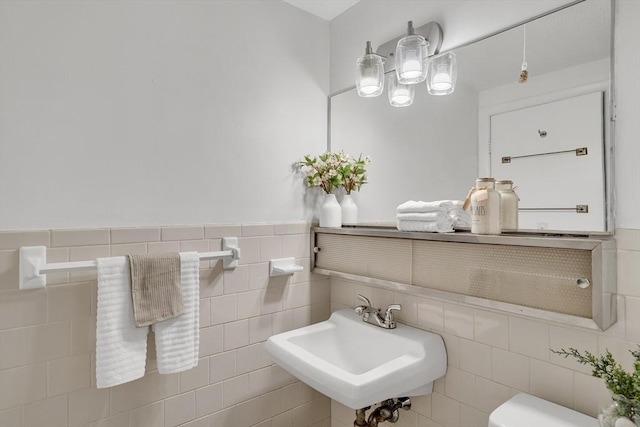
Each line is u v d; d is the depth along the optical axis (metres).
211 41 1.49
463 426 1.27
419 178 1.47
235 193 1.55
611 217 0.97
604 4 1.00
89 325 1.20
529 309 1.01
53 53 1.15
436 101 1.42
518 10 1.19
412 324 1.46
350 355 1.53
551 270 0.98
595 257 0.89
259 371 1.60
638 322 0.92
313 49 1.84
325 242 1.73
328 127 1.88
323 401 1.82
